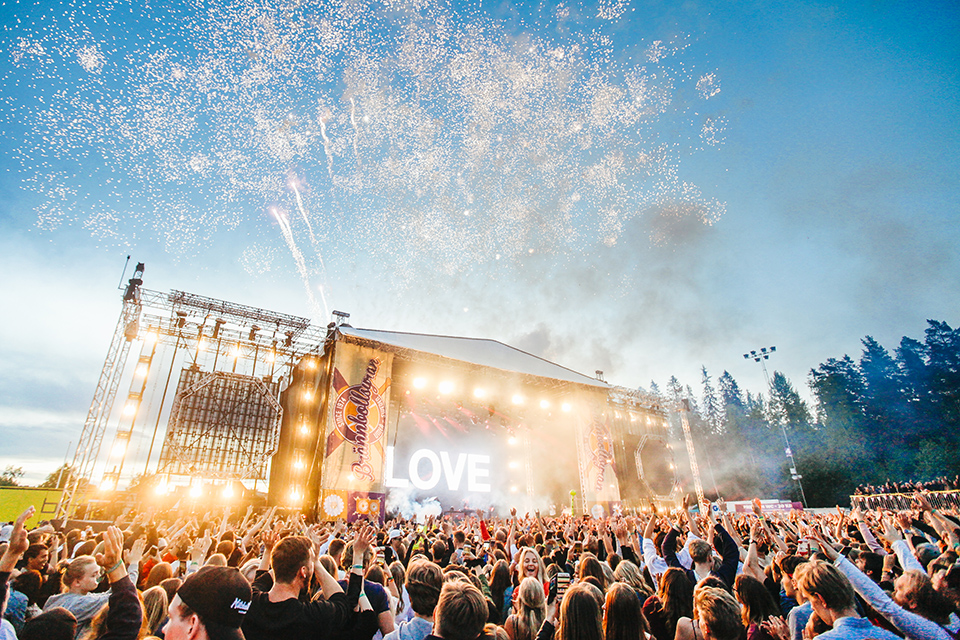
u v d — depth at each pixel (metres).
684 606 3.58
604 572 4.91
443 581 3.50
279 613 2.90
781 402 55.03
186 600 2.08
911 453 43.44
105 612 2.81
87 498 19.03
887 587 4.70
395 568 5.07
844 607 2.60
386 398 23.14
